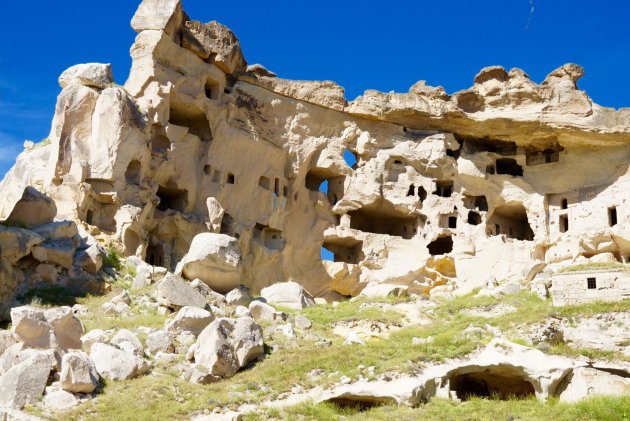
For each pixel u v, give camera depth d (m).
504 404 29.16
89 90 44.38
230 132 50.22
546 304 40.69
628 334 33.72
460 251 53.28
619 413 27.02
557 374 29.61
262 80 52.53
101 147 43.38
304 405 27.52
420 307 43.12
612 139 52.78
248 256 49.31
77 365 26.89
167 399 27.48
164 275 40.00
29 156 47.72
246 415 26.61
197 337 32.19
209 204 47.88
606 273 38.72
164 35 47.59
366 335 36.59
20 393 25.64
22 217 38.12
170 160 46.75
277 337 34.59
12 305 33.78
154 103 46.38
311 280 52.25
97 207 42.97
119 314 34.59
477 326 36.06
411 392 28.39
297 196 52.81
